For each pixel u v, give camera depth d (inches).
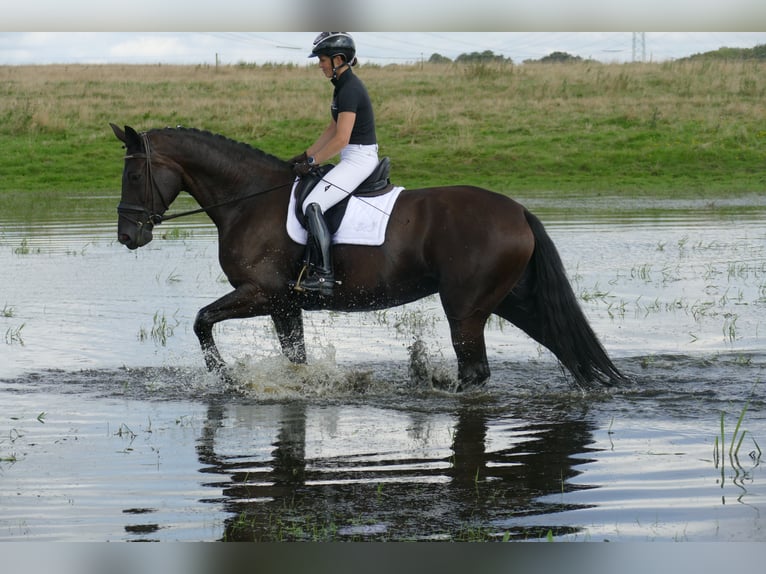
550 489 279.9
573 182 1205.1
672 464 300.2
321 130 1423.5
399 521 257.4
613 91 1685.5
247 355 422.3
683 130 1412.4
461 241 376.5
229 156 399.5
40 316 532.1
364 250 383.2
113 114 1530.5
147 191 397.4
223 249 400.8
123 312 542.6
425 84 1782.7
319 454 312.5
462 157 1301.7
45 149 1350.9
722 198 1078.4
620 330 496.4
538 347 470.6
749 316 526.0
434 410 365.4
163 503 271.3
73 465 302.7
